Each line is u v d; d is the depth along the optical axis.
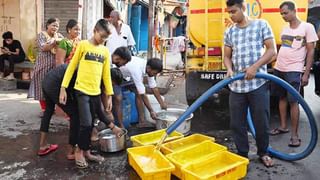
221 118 5.73
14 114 5.73
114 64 4.52
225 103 6.77
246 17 3.45
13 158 3.92
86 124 3.54
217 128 5.17
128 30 5.68
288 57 4.24
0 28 8.54
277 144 4.40
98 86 3.62
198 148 3.77
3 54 8.04
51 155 4.02
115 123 4.58
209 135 4.83
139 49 17.78
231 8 3.39
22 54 8.13
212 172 3.36
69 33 4.96
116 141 4.03
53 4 8.94
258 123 3.56
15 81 7.96
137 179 3.41
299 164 3.77
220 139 4.66
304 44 4.18
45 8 8.95
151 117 4.95
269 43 3.34
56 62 4.83
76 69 3.59
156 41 12.59
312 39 4.12
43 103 5.48
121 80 4.44
